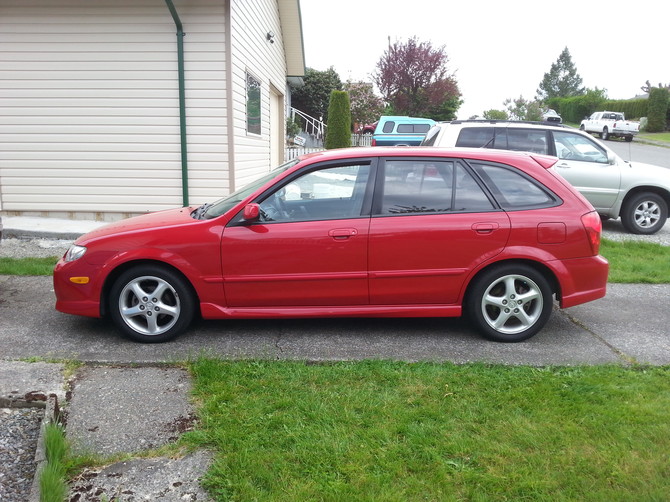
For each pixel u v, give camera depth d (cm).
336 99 2102
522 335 491
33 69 949
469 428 341
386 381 404
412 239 470
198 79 952
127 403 376
